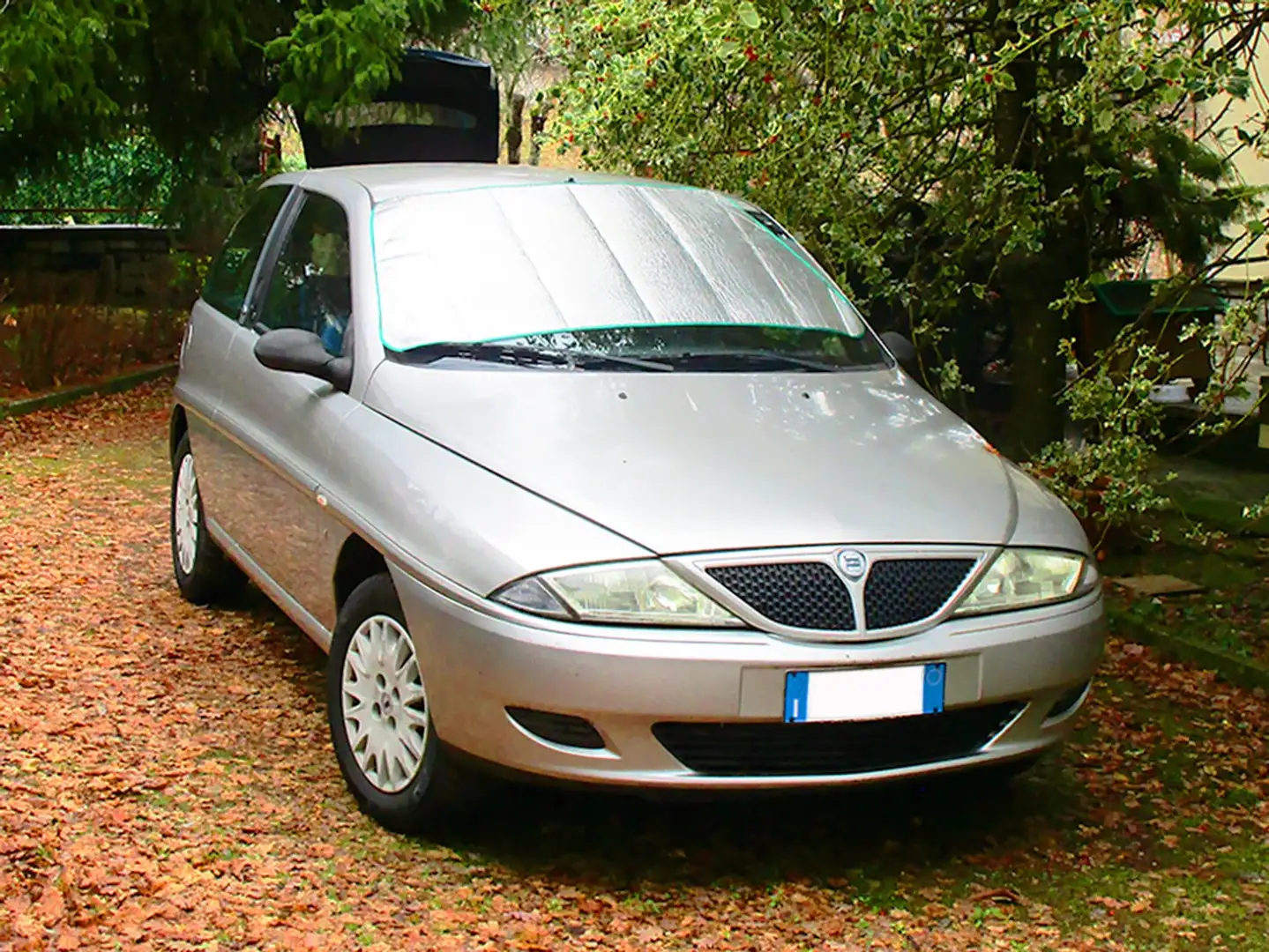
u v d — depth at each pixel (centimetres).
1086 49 585
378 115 1463
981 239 680
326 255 518
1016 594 395
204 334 605
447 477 401
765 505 386
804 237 650
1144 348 588
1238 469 954
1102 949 365
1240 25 632
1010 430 809
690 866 402
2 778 435
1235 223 915
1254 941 370
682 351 465
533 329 462
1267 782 478
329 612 457
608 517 377
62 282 1512
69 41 1074
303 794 435
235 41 1268
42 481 879
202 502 595
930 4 632
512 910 371
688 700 361
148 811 417
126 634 582
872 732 379
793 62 620
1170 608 646
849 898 387
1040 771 482
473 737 377
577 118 657
